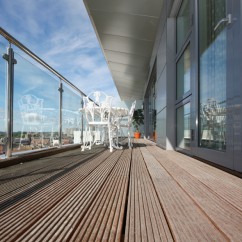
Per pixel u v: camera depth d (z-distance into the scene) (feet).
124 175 5.90
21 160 8.25
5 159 7.33
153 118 28.04
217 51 7.20
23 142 8.45
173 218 3.05
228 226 2.78
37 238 2.53
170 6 12.83
